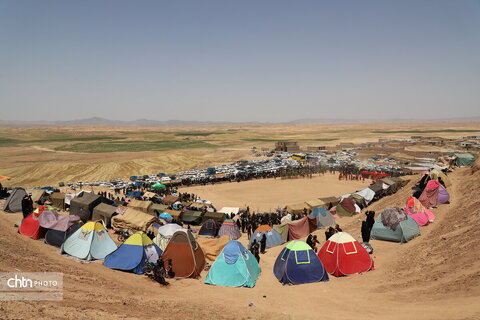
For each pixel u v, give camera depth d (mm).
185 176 89562
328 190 69438
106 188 75250
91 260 21750
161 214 40375
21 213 36219
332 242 21188
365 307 14523
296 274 19141
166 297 16344
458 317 11297
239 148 164500
